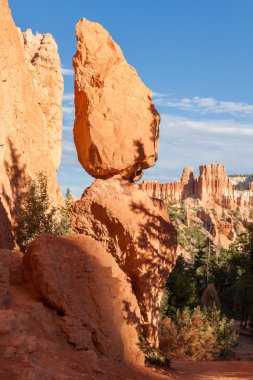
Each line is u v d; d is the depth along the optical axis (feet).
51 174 92.73
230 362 52.75
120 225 44.70
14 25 85.15
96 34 48.65
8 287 30.48
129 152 46.42
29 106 87.86
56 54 114.42
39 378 20.74
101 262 36.86
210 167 620.08
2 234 61.82
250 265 128.77
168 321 60.64
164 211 47.50
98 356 31.40
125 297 38.11
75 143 50.88
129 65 48.37
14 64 80.23
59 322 30.48
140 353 38.09
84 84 48.32
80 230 46.80
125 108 46.83
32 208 65.57
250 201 595.88
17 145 75.36
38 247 33.83
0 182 68.33
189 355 58.44
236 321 149.18
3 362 20.93
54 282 31.65
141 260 44.29
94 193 46.60
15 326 23.16
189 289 88.53
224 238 451.53
